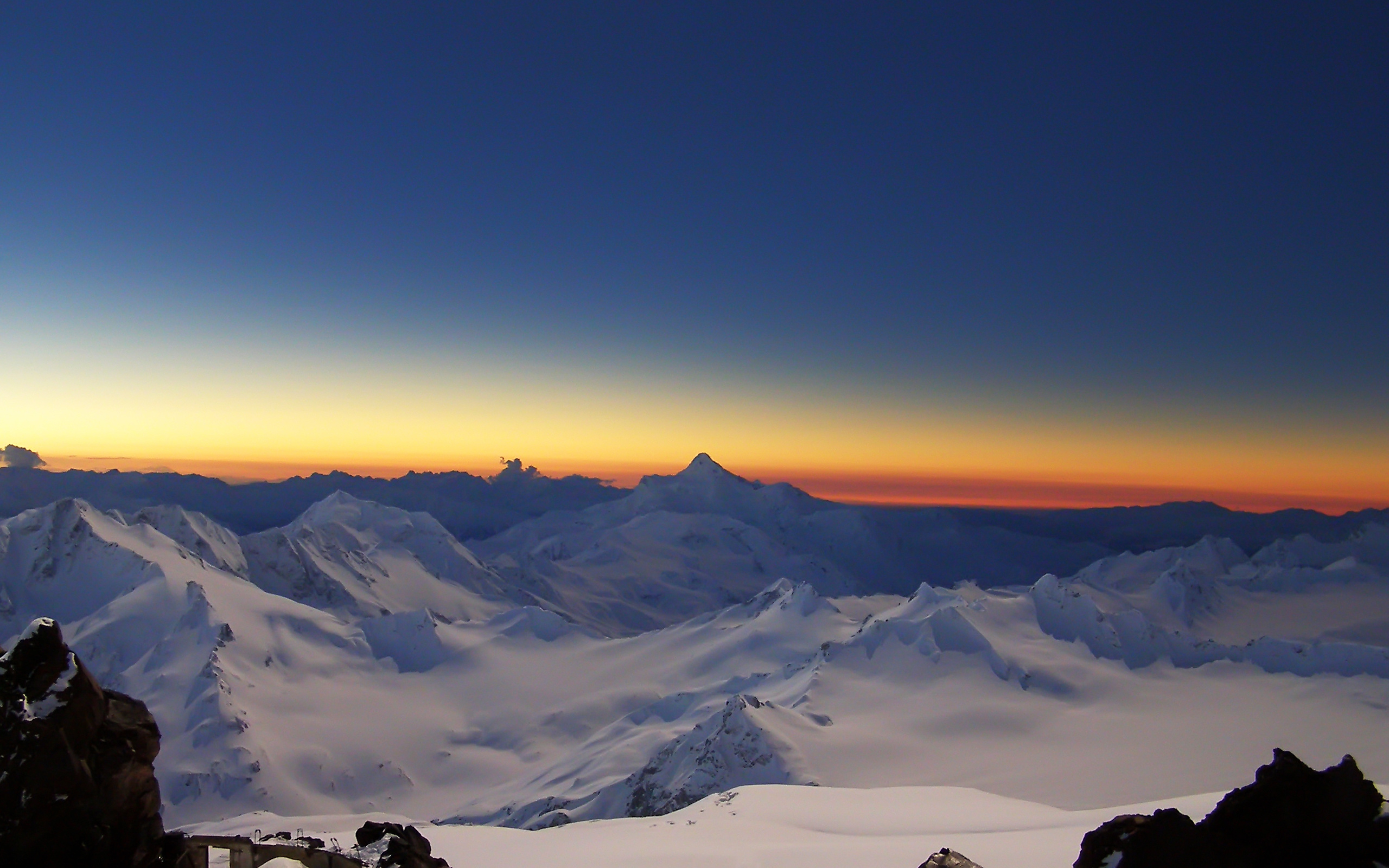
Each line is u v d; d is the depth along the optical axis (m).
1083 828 55.25
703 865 45.19
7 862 14.14
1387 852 17.28
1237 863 17.33
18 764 14.48
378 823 22.14
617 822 75.00
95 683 16.05
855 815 73.50
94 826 15.02
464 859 48.19
